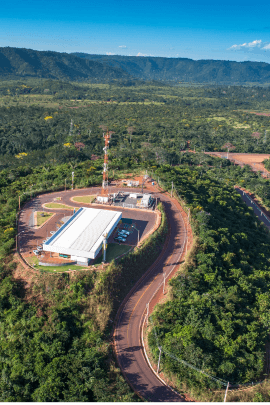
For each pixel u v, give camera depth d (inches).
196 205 5516.7
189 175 7701.8
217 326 3240.7
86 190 6117.1
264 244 5290.4
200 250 4306.1
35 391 2669.8
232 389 2755.9
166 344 2994.6
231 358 2938.0
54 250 3772.1
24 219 4872.0
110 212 4761.3
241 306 3627.0
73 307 3316.9
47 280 3499.0
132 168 7480.3
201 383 2728.8
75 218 4552.2
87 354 2915.8
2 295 3410.4
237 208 6387.8
